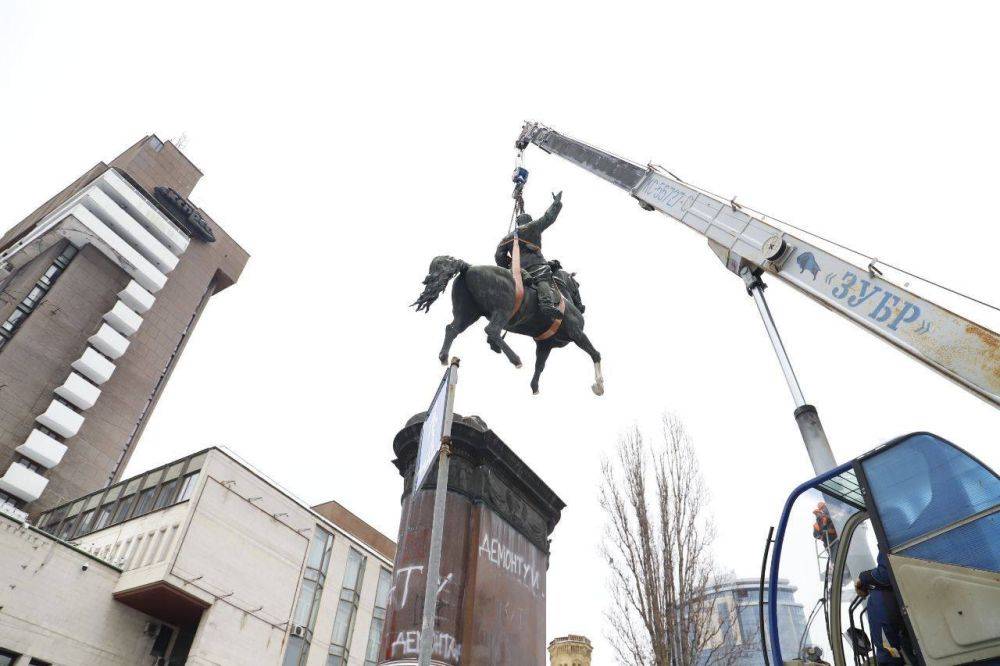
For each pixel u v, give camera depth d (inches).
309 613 1485.0
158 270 3026.6
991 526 184.2
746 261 397.1
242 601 1305.4
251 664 1278.3
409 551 343.9
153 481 1467.8
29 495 2241.6
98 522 1475.1
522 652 359.3
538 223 396.2
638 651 578.6
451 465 371.9
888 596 206.8
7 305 2463.1
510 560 377.7
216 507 1336.1
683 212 462.3
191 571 1229.7
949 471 199.5
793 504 249.6
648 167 527.8
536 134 700.7
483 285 335.3
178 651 1257.4
